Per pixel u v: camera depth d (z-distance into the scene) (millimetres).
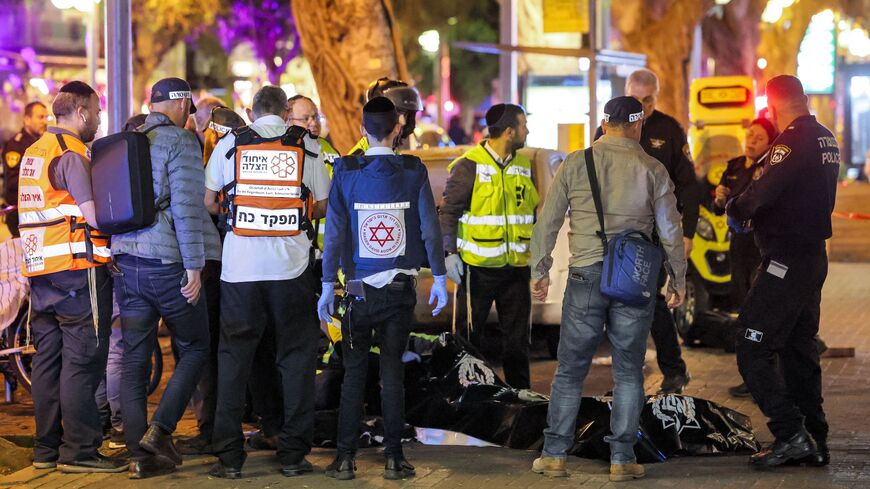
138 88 39344
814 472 9172
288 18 40500
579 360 9070
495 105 10820
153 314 9281
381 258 8906
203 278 9914
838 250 30984
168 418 9234
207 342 9438
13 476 9242
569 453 9797
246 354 9102
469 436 10297
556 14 20219
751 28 40281
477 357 10828
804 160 9211
